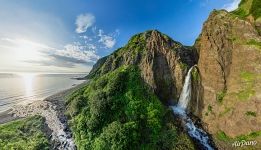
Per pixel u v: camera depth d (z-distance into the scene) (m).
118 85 54.41
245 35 48.28
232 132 44.88
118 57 99.81
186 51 71.69
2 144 47.28
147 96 54.81
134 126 45.31
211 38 56.56
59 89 164.38
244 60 46.47
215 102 52.31
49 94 136.25
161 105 55.06
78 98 64.38
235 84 47.28
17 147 45.66
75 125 55.97
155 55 69.94
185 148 44.44
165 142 45.72
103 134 45.81
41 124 65.25
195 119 56.22
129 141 43.22
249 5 53.75
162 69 68.50
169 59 68.50
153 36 73.12
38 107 89.56
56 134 57.00
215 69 54.09
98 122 49.25
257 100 41.44
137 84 55.09
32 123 65.56
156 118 49.22
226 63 51.94
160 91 66.50
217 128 49.12
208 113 53.34
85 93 70.25
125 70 58.25
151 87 65.56
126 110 50.47
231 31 52.00
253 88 43.06
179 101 64.56
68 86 188.75
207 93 55.41
